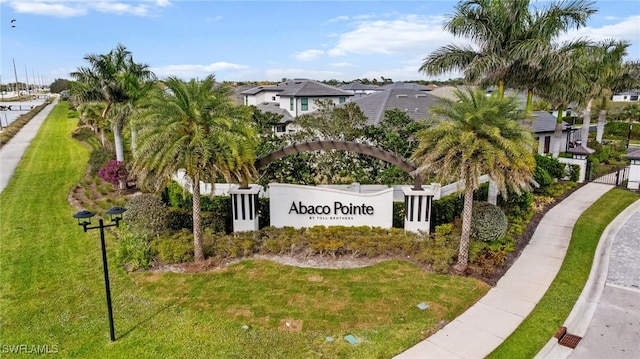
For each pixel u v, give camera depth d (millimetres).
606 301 9797
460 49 15227
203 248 11898
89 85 20516
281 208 13578
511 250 12320
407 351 7695
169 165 10312
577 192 19750
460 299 9586
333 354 7594
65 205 17266
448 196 14617
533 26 14430
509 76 15336
